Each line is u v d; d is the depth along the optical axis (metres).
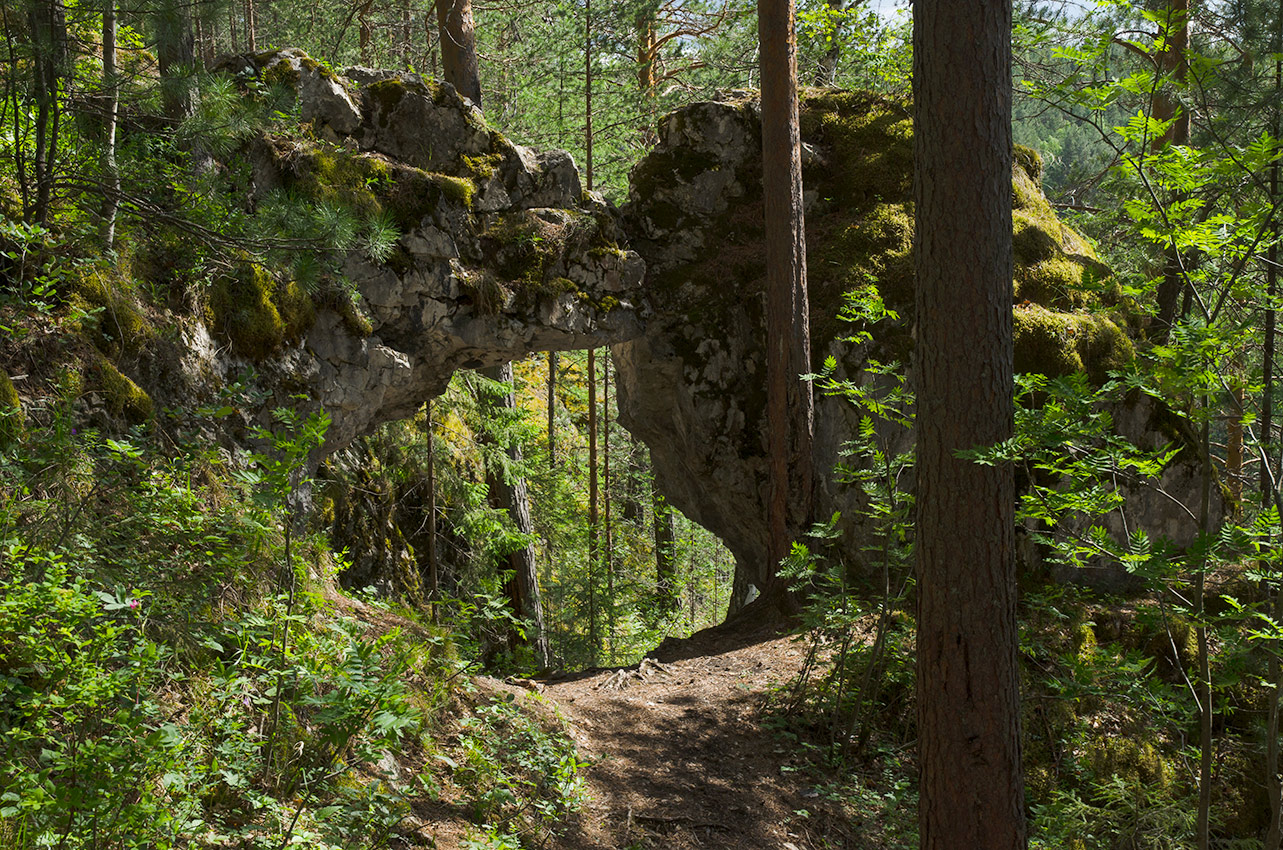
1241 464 12.37
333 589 6.91
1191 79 5.22
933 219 4.93
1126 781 7.45
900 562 8.11
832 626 8.02
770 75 10.21
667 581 19.28
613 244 10.50
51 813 2.75
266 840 3.72
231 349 7.21
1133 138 5.34
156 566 4.65
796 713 8.12
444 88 9.48
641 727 7.73
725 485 11.40
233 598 5.11
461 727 6.14
